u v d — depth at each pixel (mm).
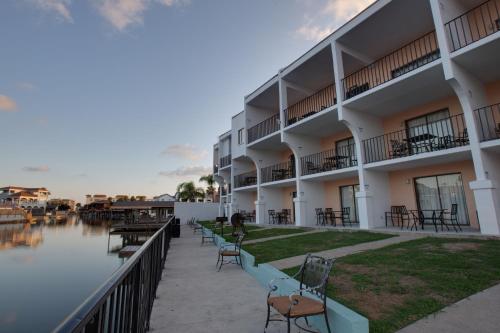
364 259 6238
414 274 4891
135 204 45219
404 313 3471
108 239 33219
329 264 3381
